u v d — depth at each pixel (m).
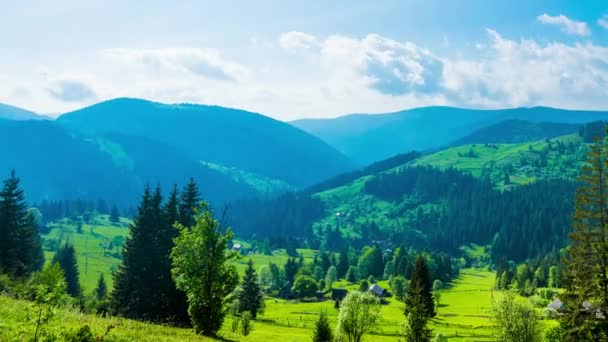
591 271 44.97
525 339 63.66
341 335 72.81
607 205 45.78
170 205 70.88
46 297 18.25
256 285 116.88
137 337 27.47
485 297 161.25
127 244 69.19
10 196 74.19
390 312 131.25
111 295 67.38
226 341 43.06
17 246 74.38
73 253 126.25
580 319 45.28
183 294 64.19
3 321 21.58
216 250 45.44
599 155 46.25
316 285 174.25
